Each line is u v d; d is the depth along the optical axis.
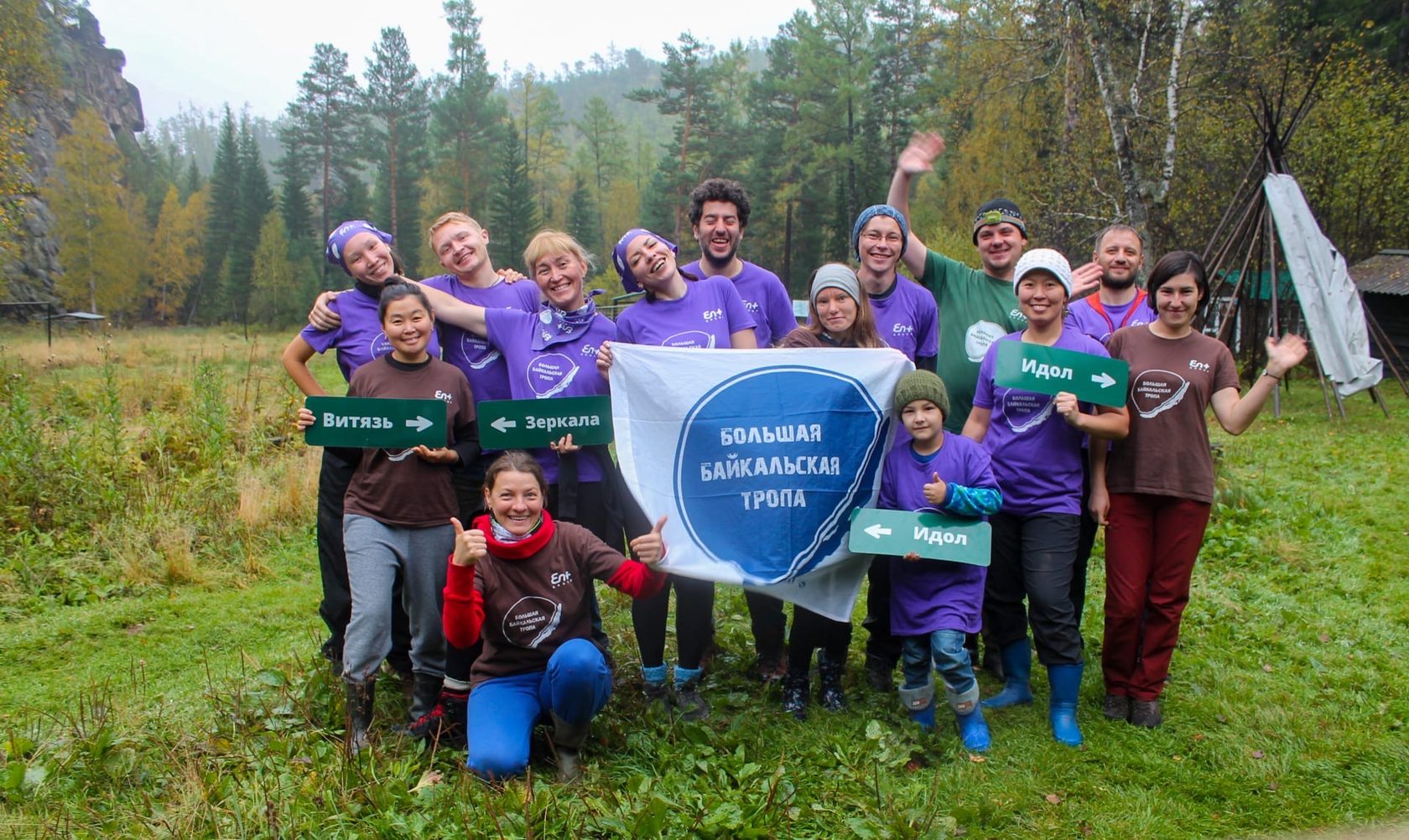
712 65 69.62
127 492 7.92
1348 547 7.19
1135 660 4.36
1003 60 24.19
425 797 3.45
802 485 4.11
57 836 3.28
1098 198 21.27
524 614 3.77
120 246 59.44
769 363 4.14
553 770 3.80
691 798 3.47
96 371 17.19
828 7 49.38
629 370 4.12
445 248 4.57
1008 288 4.88
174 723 4.18
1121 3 19.70
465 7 69.00
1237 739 4.13
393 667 4.58
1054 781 3.79
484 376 4.46
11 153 22.55
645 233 4.38
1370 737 4.13
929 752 3.99
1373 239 23.72
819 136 50.12
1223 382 4.22
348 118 71.38
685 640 4.21
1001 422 4.36
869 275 4.73
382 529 3.93
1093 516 4.46
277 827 3.26
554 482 4.28
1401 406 15.58
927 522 3.97
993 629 4.77
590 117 85.12
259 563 6.96
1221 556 6.94
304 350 4.41
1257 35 24.72
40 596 6.23
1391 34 27.27
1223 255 16.03
